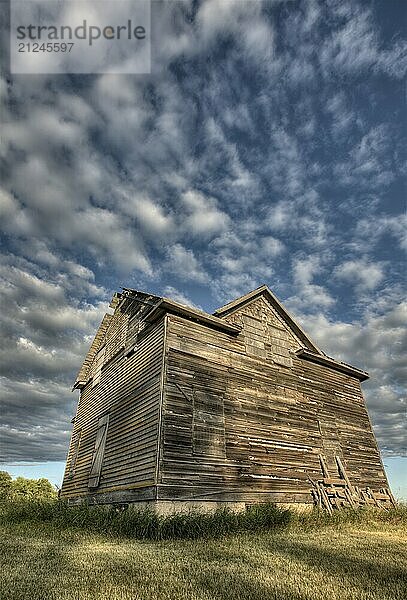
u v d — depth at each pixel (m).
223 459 12.14
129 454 12.50
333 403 17.78
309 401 16.56
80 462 17.31
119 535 9.41
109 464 13.83
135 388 13.80
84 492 15.38
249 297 16.61
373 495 16.17
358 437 18.03
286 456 14.13
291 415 15.36
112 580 5.01
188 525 9.11
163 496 10.23
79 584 4.83
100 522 10.75
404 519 12.39
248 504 11.95
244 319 16.12
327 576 5.23
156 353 13.03
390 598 4.33
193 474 11.14
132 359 15.09
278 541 8.13
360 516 12.54
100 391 17.78
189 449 11.47
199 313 13.84
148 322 14.39
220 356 14.12
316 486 14.25
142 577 5.15
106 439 14.89
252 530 9.71
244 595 4.43
